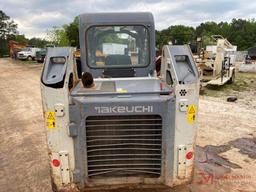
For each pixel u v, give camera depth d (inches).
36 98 387.5
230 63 550.9
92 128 105.6
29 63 1111.6
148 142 107.5
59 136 105.6
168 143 107.1
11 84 537.3
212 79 504.7
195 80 106.0
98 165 109.2
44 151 197.9
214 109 303.6
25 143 214.4
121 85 119.3
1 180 158.1
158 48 161.8
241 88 484.1
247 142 205.0
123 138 106.8
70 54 115.3
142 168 110.0
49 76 106.2
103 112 103.1
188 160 110.4
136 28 138.7
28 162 180.4
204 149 192.1
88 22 137.3
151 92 107.4
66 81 102.0
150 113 103.7
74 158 107.7
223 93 428.1
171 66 113.1
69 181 109.7
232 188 142.3
